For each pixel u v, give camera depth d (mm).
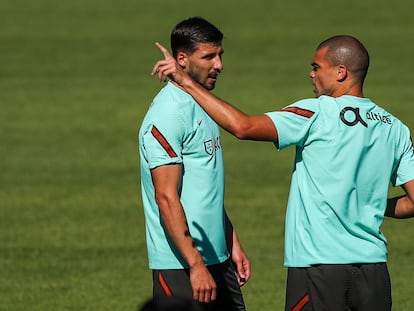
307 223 23719
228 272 25500
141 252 43531
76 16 117062
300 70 90500
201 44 24484
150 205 24828
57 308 35625
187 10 119875
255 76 88062
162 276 24797
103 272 40375
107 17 116562
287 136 23234
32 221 48938
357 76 24109
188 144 24250
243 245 44375
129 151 64750
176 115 23938
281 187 55188
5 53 99562
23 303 36219
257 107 76938
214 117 22828
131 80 87312
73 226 48031
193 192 24484
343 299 23703
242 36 106250
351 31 107625
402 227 47156
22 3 124250
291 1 122938
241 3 122500
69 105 78312
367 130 23641
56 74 90125
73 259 42312
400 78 85812
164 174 23828
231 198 52844
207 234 24719
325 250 23484
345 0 122625
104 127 71500
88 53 99375
